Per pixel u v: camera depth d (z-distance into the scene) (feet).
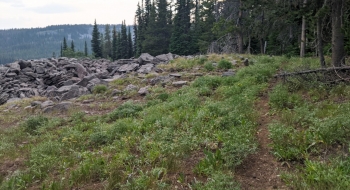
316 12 37.32
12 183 19.58
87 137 28.40
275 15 46.14
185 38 185.98
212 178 17.52
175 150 21.99
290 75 35.14
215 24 97.96
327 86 30.73
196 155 21.59
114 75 68.90
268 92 33.88
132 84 52.75
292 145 20.17
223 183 16.71
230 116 26.16
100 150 24.67
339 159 17.58
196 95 37.55
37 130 32.55
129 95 46.06
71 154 24.25
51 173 21.43
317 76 32.73
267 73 42.24
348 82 30.53
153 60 77.10
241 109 28.40
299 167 17.84
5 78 63.05
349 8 38.81
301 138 20.49
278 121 24.86
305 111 24.63
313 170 16.72
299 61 53.21
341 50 34.60
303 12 38.37
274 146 20.47
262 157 20.17
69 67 69.36
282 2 43.39
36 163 22.84
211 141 22.91
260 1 55.98
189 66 61.57
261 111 29.07
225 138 22.44
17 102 49.62
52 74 64.13
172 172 19.67
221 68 56.29
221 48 103.96
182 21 209.97
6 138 30.50
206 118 27.58
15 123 38.29
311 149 19.17
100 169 20.44
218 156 19.77
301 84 33.06
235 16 99.91
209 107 29.96
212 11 152.76
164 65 66.28
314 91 30.42
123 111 35.01
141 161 21.11
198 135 24.26
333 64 34.96
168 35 215.51
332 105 25.52
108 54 304.50
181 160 21.04
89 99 46.91
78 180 19.58
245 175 18.45
